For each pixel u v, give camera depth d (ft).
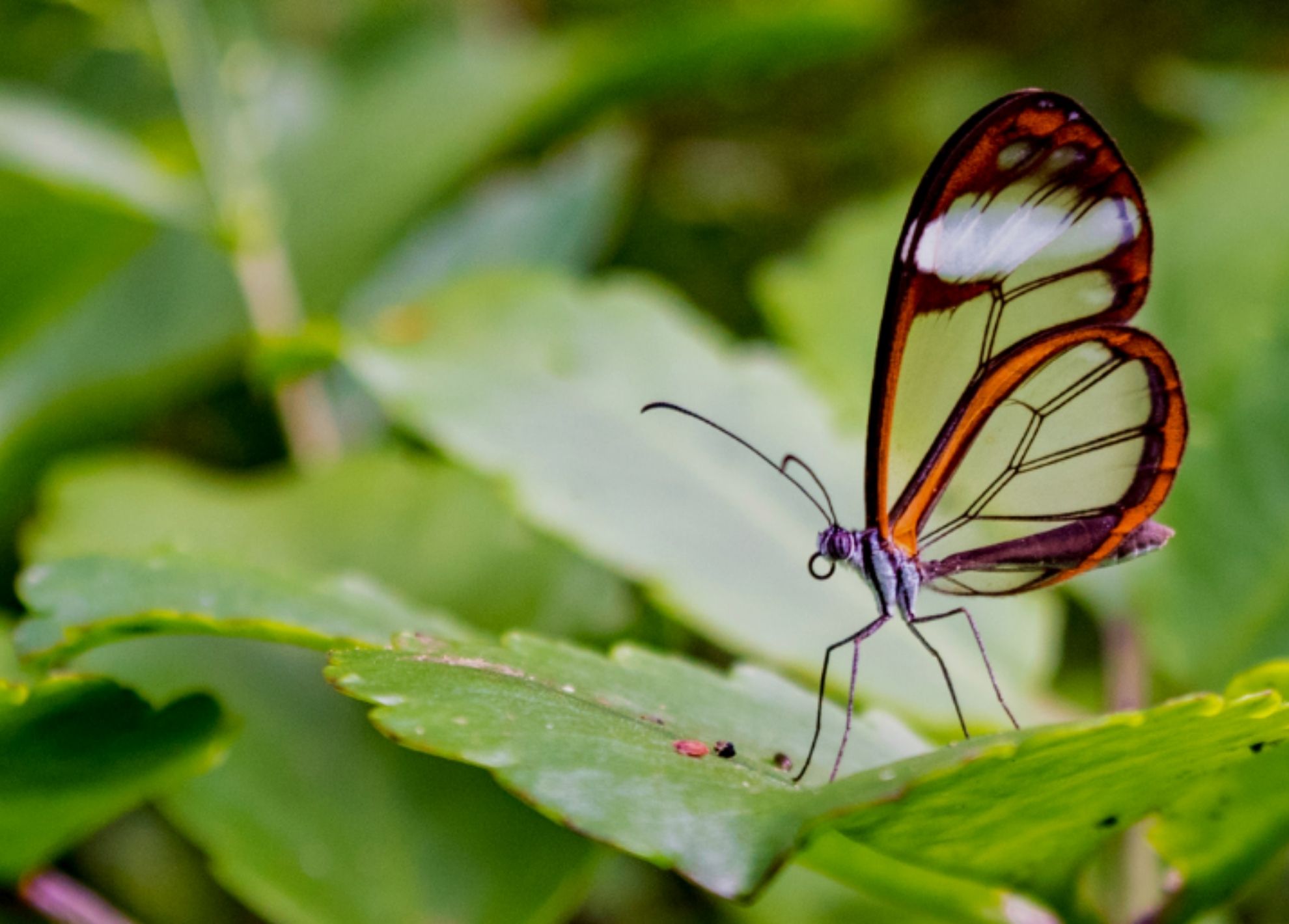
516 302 1.27
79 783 1.14
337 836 1.21
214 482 1.28
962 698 1.22
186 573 1.15
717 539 1.24
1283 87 1.43
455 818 1.21
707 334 1.29
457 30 1.50
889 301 1.18
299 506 1.27
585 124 1.45
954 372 1.20
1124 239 1.20
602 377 1.27
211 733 1.14
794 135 1.74
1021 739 1.06
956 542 1.24
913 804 1.09
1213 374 1.29
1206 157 1.34
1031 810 1.10
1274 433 1.25
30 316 1.35
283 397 1.36
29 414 1.33
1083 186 1.19
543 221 1.44
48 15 1.42
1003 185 1.18
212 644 1.23
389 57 1.48
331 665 1.10
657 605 1.26
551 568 1.27
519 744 1.08
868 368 1.33
